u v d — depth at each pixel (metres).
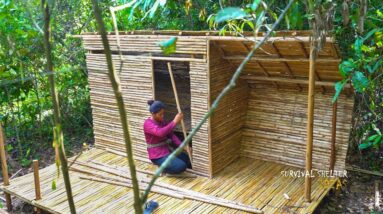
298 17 2.06
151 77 4.53
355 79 2.90
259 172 4.51
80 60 6.03
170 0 5.14
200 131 4.31
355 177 4.73
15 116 6.32
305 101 4.57
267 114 4.84
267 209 3.63
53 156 5.81
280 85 4.67
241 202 3.78
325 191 3.95
